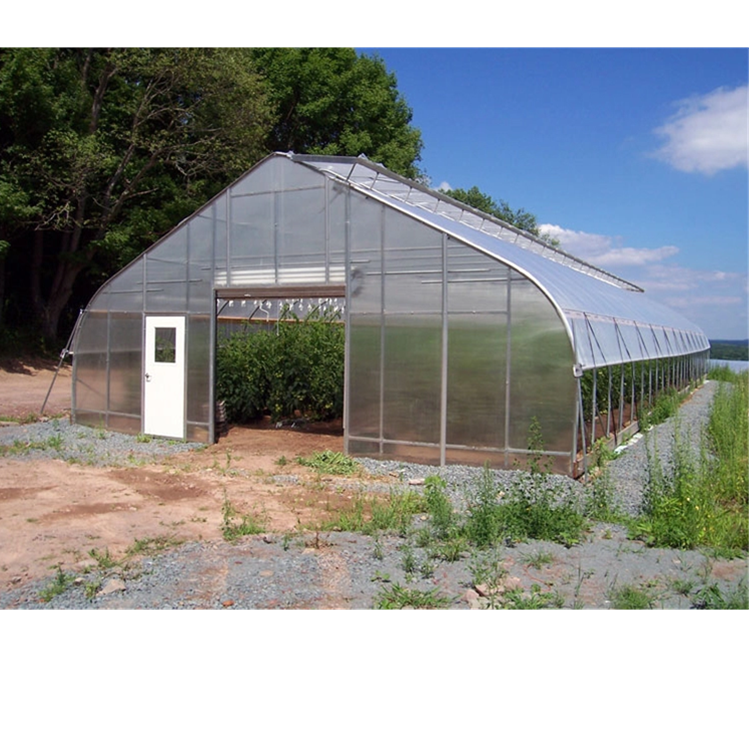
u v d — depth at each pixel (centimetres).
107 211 2578
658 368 1733
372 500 818
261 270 1159
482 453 976
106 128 2644
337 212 1082
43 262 2733
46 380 2244
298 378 1433
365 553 623
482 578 545
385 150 3334
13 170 2259
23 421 1437
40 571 590
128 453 1142
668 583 546
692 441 1274
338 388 1410
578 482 900
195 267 1231
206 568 588
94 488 895
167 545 663
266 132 2847
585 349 1012
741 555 622
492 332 966
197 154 2617
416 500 813
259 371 1437
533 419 943
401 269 1027
